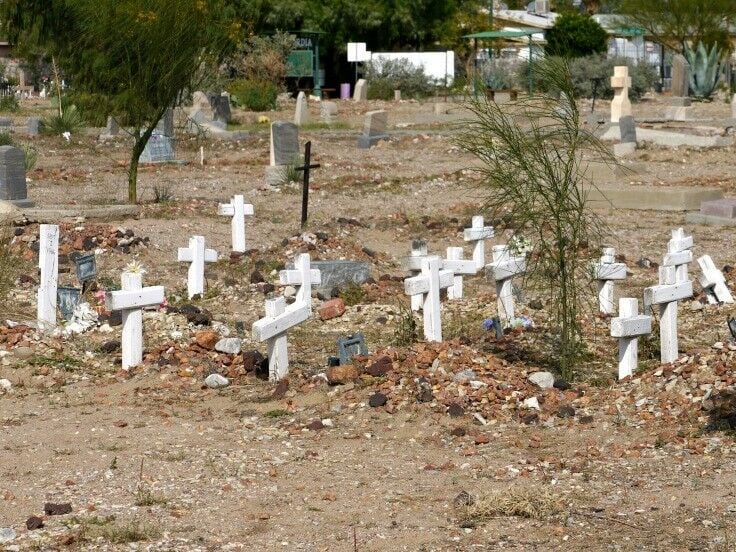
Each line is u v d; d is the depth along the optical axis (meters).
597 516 7.10
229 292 14.77
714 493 7.43
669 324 10.61
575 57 57.84
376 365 10.20
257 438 8.88
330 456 8.43
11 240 16.58
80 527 6.96
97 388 10.45
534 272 11.31
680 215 21.97
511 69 56.28
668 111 43.44
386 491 7.64
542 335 12.02
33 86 59.59
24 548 6.64
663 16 58.75
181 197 23.30
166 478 7.91
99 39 21.92
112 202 21.75
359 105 53.28
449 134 34.41
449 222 20.52
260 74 54.03
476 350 11.09
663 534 6.80
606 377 10.46
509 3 89.00
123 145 33.03
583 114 41.44
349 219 20.56
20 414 9.66
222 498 7.50
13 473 8.04
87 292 14.02
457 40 67.69
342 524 7.06
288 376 10.53
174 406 9.86
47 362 11.13
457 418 9.23
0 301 13.33
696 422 8.88
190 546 6.69
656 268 16.56
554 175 10.70
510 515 7.17
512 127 10.80
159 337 12.05
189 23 21.09
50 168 28.20
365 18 66.56
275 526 7.02
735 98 43.69
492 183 11.60
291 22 62.66
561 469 8.04
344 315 13.42
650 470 7.94
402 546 6.70
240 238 17.58
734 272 15.64
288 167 25.77
